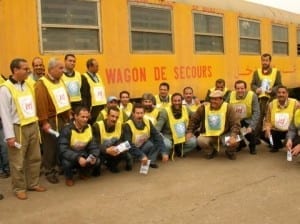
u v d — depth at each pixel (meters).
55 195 5.36
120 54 7.82
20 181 5.22
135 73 8.12
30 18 6.48
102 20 7.47
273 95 8.27
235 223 4.39
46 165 5.92
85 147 5.84
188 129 7.24
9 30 6.26
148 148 6.52
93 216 4.66
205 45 9.95
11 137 4.97
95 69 6.81
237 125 6.93
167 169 6.49
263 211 4.71
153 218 4.57
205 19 9.89
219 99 6.98
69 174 5.71
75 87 6.52
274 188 5.50
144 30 8.29
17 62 4.99
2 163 6.20
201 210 4.77
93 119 6.83
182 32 9.20
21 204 5.05
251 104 7.45
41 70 6.29
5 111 4.94
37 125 5.36
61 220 4.57
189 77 9.43
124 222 4.48
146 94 7.21
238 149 7.62
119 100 7.78
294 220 4.45
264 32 12.23
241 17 11.16
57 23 6.82
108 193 5.40
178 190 5.47
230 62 10.75
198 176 6.08
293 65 13.98
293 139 6.70
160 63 8.67
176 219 4.53
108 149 6.02
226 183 5.73
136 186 5.66
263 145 8.13
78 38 7.14
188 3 9.35
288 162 6.81
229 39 10.70
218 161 6.95
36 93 5.69
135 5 8.09
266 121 7.48
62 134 5.71
